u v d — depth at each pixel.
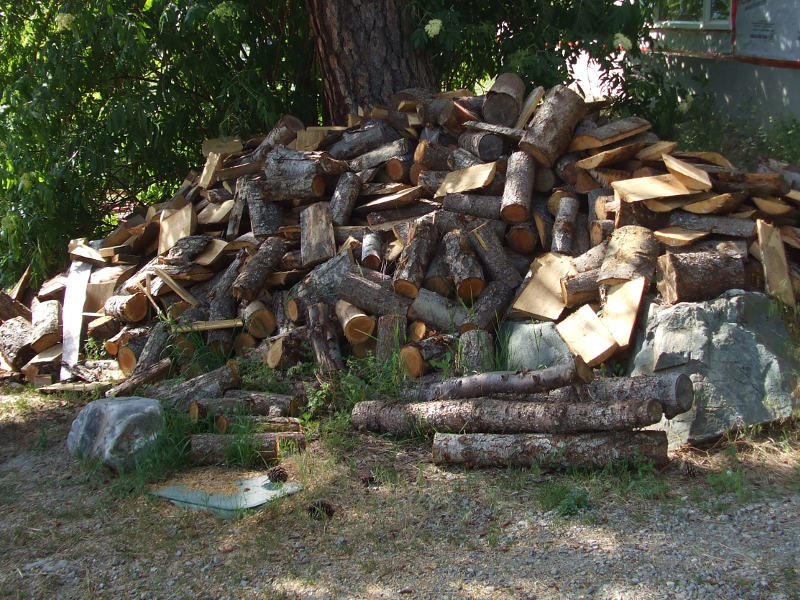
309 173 8.05
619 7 9.68
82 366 7.87
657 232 6.52
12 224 9.90
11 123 10.09
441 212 7.48
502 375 5.73
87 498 5.49
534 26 9.97
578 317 6.28
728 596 3.93
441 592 4.17
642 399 5.08
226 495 5.29
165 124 10.52
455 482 5.33
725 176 6.69
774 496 4.84
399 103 9.13
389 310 6.92
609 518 4.71
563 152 7.61
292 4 10.88
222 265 8.23
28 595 4.45
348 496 5.24
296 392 6.59
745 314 5.88
